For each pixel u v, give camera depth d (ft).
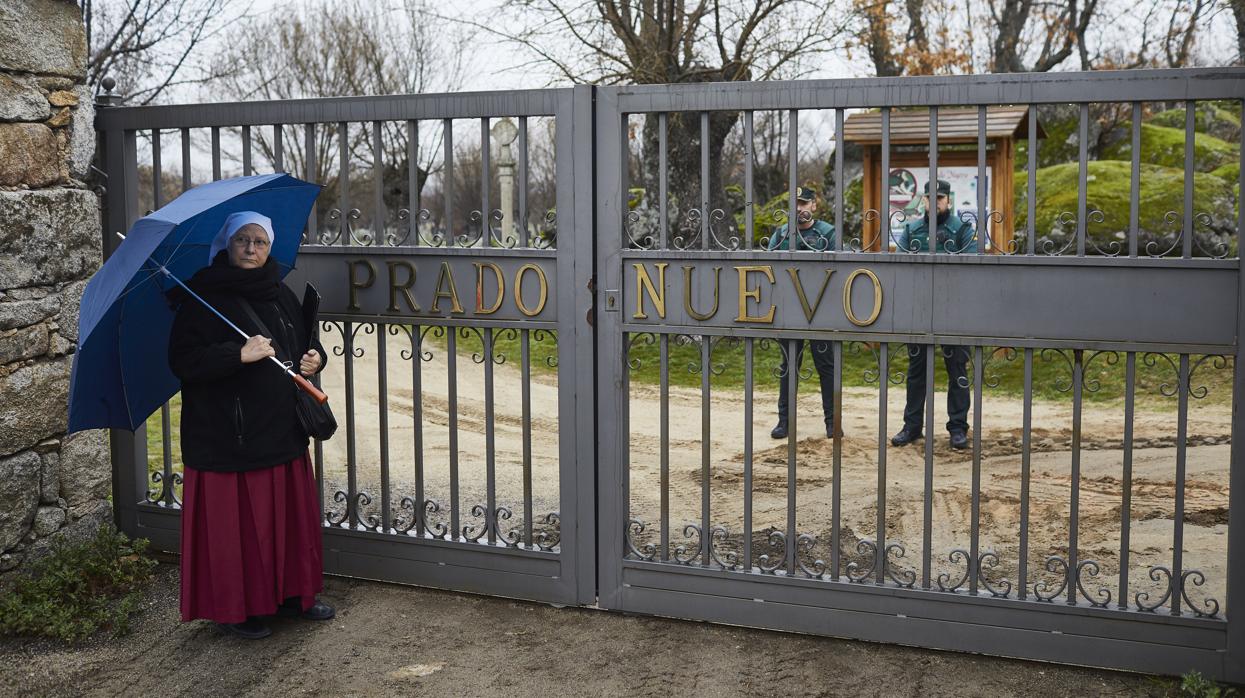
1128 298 10.99
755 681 11.39
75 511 14.46
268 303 12.33
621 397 12.88
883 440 12.07
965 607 11.94
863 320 11.86
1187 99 10.60
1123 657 11.50
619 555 13.15
